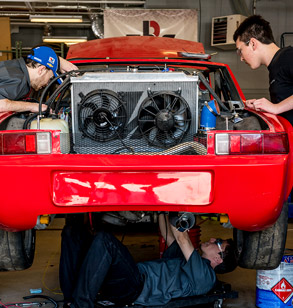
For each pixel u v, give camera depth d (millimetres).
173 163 1776
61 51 9211
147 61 3342
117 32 9031
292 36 9414
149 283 2271
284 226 2084
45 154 1801
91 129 2102
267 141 1814
